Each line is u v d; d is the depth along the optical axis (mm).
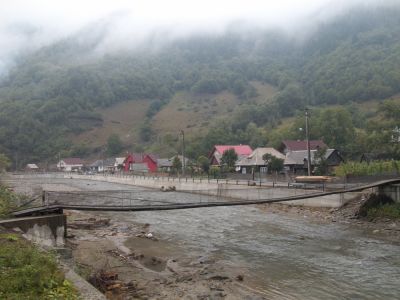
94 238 28891
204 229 33219
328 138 85688
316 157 61781
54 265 12797
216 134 109938
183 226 34812
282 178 52688
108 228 33562
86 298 10555
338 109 89750
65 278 12023
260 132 114188
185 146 118188
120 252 24781
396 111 60000
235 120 137875
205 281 19156
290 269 21281
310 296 17297
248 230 32375
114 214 42219
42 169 153125
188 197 54594
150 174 89375
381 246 25812
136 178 86062
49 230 24219
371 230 30688
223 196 53906
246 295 17297
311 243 27219
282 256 23969
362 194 37375
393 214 32438
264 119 140375
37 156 166000
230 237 29797
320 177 46000
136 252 25141
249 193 49125
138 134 174000
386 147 60062
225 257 23984
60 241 24719
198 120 177000
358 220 33906
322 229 31906
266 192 46406
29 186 68688
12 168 153875
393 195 34312
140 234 30812
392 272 20375
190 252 25297
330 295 17406
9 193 36344
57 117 186375
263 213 41094
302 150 74938
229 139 109688
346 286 18500
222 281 19219
